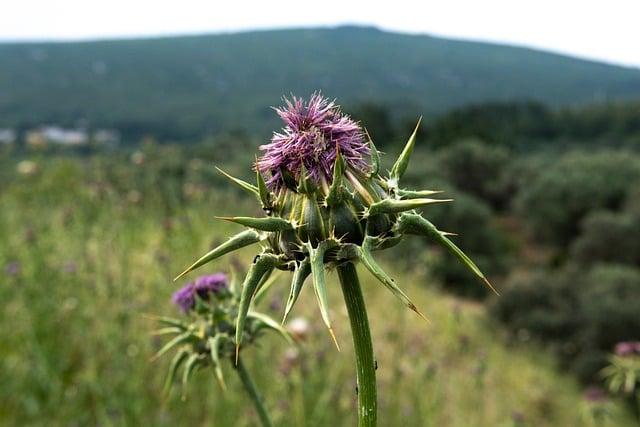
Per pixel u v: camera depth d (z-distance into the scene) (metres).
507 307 28.95
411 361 12.09
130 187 17.00
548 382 19.17
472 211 45.34
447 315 18.48
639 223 43.75
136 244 13.98
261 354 9.56
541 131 88.44
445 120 77.88
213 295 4.12
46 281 10.59
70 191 16.73
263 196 3.07
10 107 142.50
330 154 3.04
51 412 8.76
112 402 8.48
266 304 9.74
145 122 141.25
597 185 52.31
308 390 9.28
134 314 10.12
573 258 45.34
